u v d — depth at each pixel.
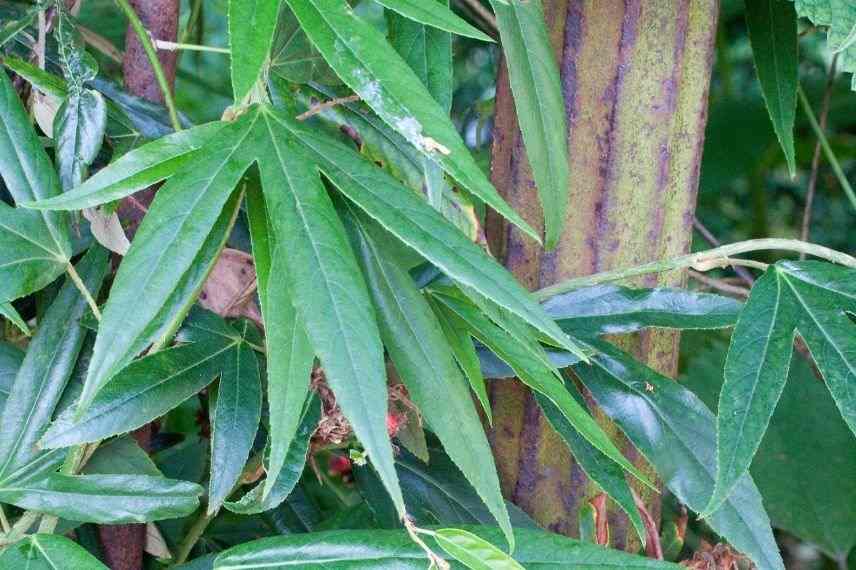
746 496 0.58
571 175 0.63
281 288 0.48
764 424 0.54
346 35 0.49
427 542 0.53
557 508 0.64
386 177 0.50
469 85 1.23
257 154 0.50
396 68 0.50
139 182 0.49
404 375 0.51
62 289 0.58
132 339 0.47
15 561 0.51
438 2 0.51
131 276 0.48
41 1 0.59
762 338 0.56
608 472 0.59
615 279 0.61
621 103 0.62
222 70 1.30
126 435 0.60
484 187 0.49
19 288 0.54
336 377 0.46
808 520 0.86
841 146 1.22
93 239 0.61
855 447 0.88
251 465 0.60
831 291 0.57
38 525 0.59
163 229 0.48
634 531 0.65
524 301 0.49
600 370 0.61
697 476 0.59
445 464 0.66
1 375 0.60
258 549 0.52
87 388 0.46
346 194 0.49
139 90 0.65
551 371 0.56
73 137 0.57
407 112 0.49
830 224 1.37
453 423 0.51
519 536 0.53
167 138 0.50
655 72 0.62
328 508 0.88
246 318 0.61
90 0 0.95
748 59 1.38
